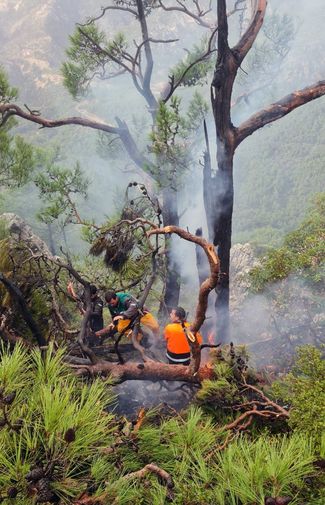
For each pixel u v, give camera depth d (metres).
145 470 3.29
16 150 7.95
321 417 3.54
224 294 6.78
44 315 5.75
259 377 5.01
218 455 3.47
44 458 3.04
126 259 6.22
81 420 3.14
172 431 3.84
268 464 3.11
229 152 6.32
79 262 7.64
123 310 5.91
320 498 3.12
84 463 3.42
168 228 4.43
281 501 2.88
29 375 3.72
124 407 5.08
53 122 8.40
